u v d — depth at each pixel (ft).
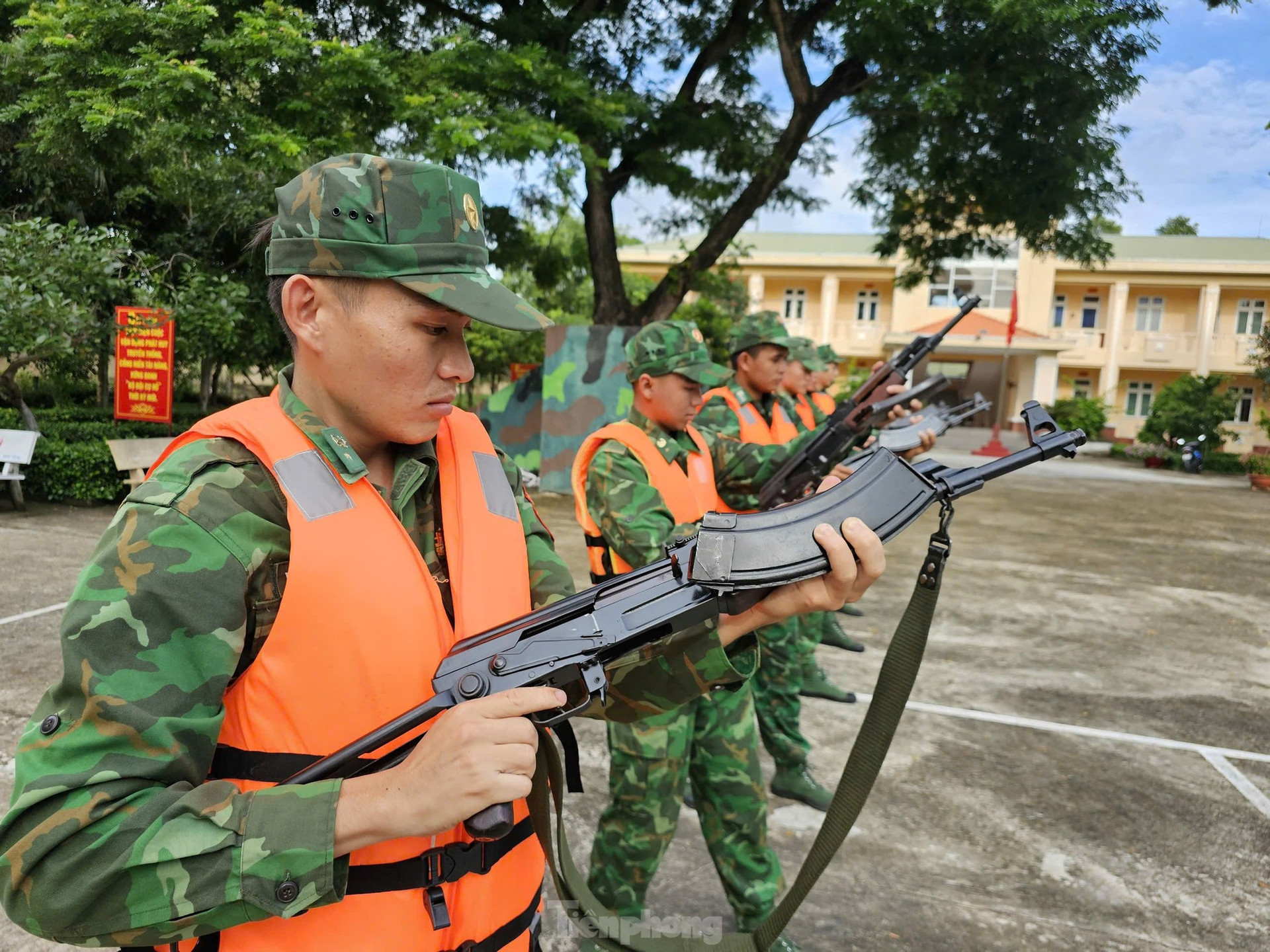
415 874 3.28
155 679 2.81
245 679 3.15
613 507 7.77
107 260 26.23
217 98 23.26
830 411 22.91
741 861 7.91
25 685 12.75
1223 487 61.16
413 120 23.58
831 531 3.60
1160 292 108.88
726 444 11.58
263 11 23.53
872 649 18.43
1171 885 9.75
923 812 11.23
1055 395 108.78
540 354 58.54
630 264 102.73
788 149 34.96
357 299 3.14
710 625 3.94
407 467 3.62
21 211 36.04
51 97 24.26
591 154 27.20
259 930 3.10
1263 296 105.91
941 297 106.22
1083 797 11.83
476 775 2.75
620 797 7.54
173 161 30.91
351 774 3.12
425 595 3.38
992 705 15.35
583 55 33.24
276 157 22.79
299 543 3.11
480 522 3.80
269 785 3.12
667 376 8.33
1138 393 110.63
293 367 3.55
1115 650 19.25
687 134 34.30
